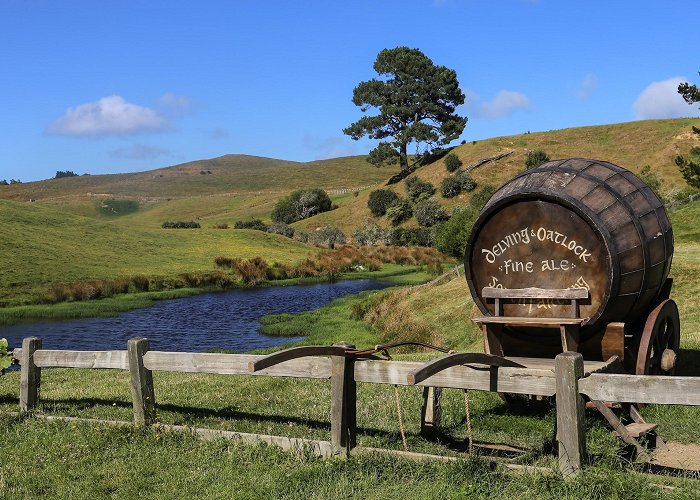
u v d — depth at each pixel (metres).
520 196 8.14
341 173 195.00
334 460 6.56
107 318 35.25
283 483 6.17
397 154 113.62
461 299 26.47
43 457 7.36
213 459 7.06
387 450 6.68
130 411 9.39
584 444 5.82
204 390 11.37
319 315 33.88
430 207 85.56
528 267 8.24
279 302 41.88
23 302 40.00
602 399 5.70
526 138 103.75
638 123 100.69
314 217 105.31
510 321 8.09
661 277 8.46
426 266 60.44
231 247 70.12
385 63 114.00
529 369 6.20
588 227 7.84
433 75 113.81
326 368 7.09
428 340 21.64
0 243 52.97
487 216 8.41
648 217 8.20
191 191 193.50
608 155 90.94
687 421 8.05
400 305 29.27
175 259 60.22
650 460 6.43
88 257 55.12
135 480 6.59
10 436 8.15
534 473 5.83
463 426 8.26
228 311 37.84
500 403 9.45
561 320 7.79
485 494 5.59
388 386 10.89
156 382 12.79
